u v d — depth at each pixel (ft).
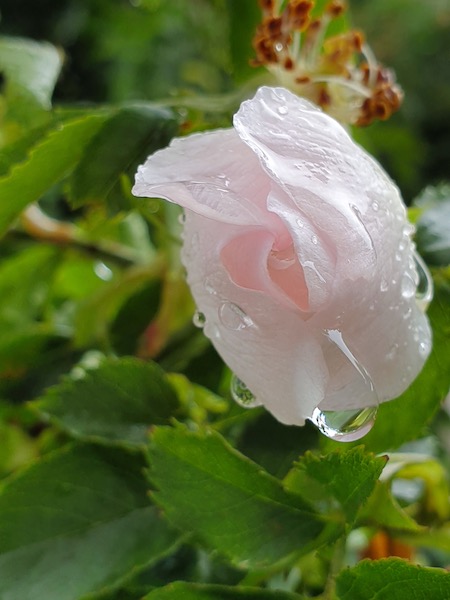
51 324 0.86
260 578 0.61
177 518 0.58
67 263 0.89
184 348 0.76
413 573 0.56
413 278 0.59
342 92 0.68
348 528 0.58
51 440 0.77
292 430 0.64
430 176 1.72
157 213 0.69
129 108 0.67
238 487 0.59
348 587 0.57
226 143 0.56
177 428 0.58
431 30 1.72
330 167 0.56
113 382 0.66
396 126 1.38
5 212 0.66
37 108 0.74
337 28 0.74
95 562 0.61
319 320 0.55
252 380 0.56
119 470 0.64
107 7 1.48
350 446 0.64
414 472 0.68
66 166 0.66
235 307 0.55
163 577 0.63
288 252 0.55
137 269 0.79
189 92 0.72
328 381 0.56
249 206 0.55
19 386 0.79
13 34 1.53
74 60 1.51
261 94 0.56
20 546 0.61
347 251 0.54
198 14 1.26
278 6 0.70
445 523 0.67
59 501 0.63
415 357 0.58
